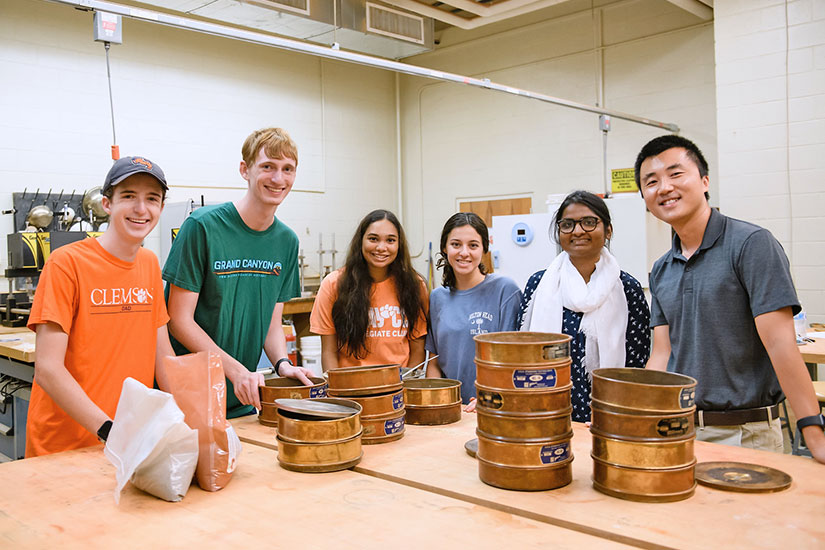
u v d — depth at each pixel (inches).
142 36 235.1
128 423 50.2
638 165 71.1
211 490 50.1
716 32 200.1
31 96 208.5
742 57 195.6
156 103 239.5
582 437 63.5
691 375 68.7
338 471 55.1
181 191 247.0
